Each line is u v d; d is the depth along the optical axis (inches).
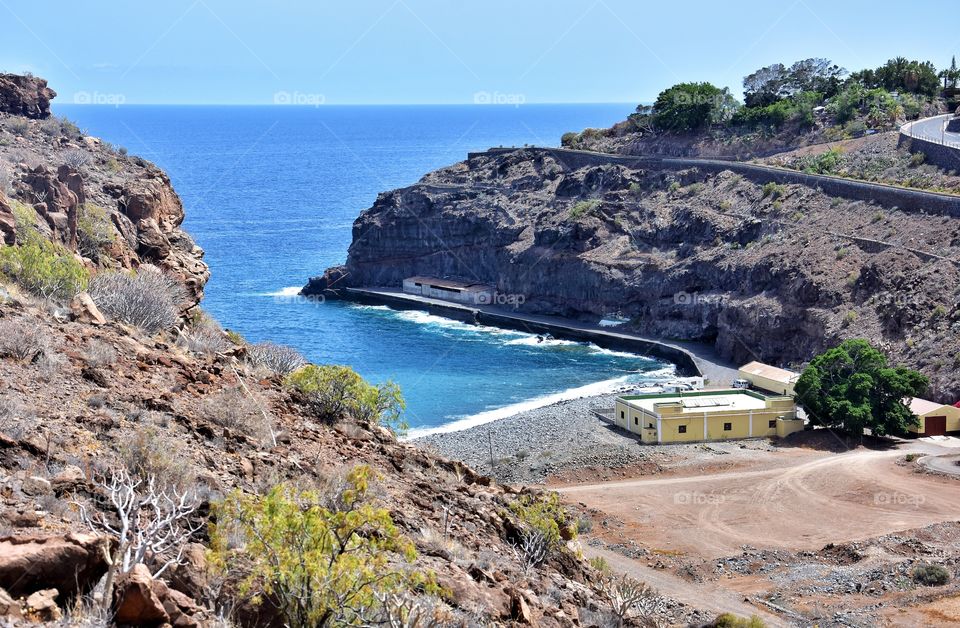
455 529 794.2
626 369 4832.7
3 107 1955.0
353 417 1008.9
